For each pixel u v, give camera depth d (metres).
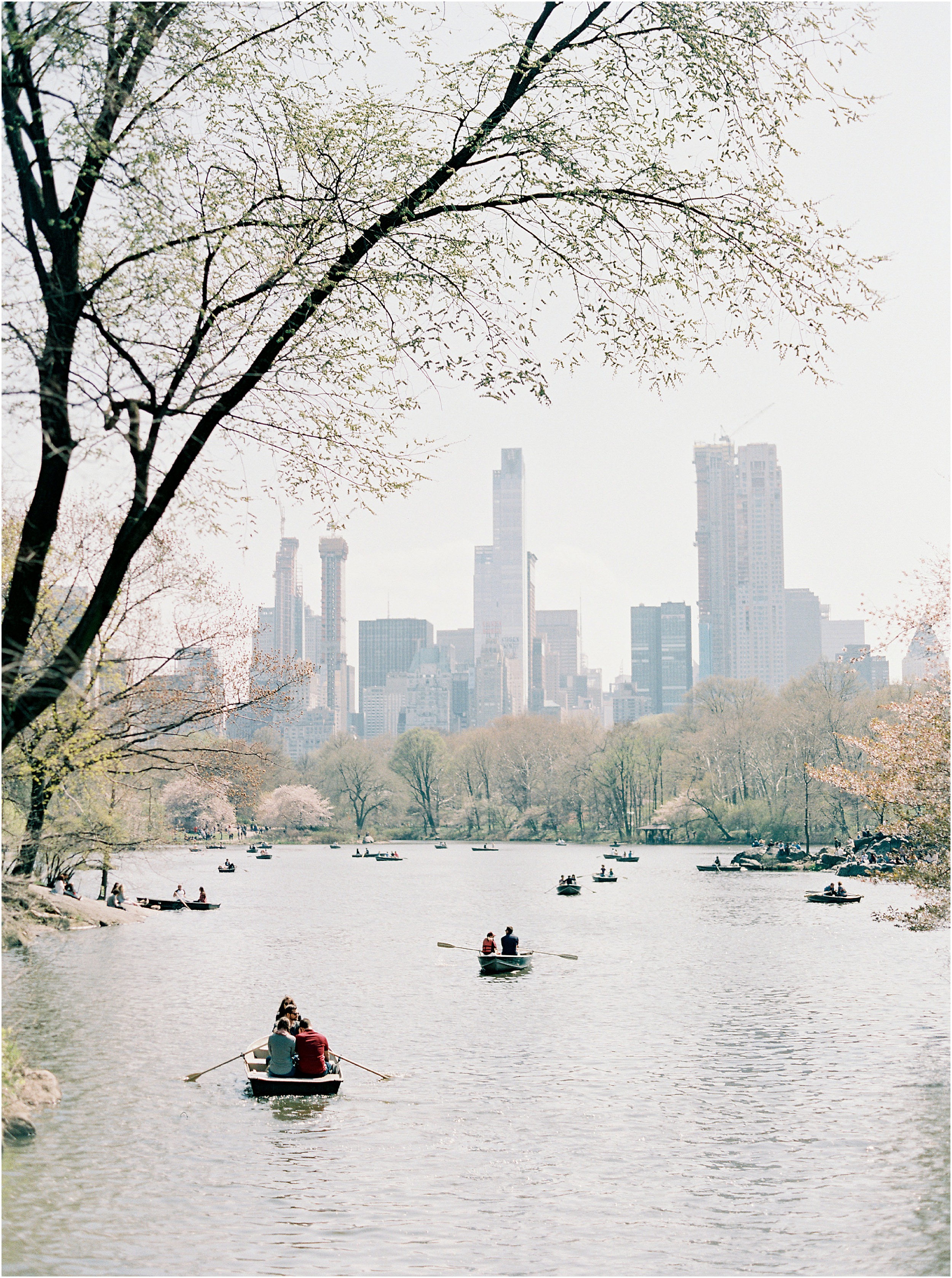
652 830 145.12
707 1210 15.17
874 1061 24.12
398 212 11.52
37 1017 28.94
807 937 48.91
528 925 55.22
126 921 53.50
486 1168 16.97
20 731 10.11
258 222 11.59
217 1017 29.17
